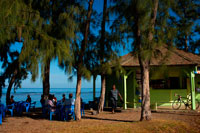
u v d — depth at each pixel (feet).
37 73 19.07
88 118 31.01
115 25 28.96
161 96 44.27
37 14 23.27
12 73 41.88
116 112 38.14
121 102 43.39
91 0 29.96
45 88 40.96
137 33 24.45
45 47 20.17
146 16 22.63
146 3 22.47
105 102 47.37
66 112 29.45
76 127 23.44
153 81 45.03
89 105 45.14
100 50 31.22
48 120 29.73
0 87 42.04
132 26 24.80
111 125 24.02
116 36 30.14
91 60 30.19
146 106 26.02
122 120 28.76
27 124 26.20
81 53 27.50
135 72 44.60
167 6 24.40
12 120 29.73
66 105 29.71
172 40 23.99
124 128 22.21
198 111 35.88
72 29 24.70
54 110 30.73
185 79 45.21
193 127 23.30
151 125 23.31
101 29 32.71
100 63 30.99
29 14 22.35
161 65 24.68
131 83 44.60
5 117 32.86
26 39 19.98
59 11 27.09
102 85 37.42
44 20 24.79
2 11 18.22
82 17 28.37
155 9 24.57
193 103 38.04
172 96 44.04
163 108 40.68
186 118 29.63
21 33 19.49
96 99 46.78
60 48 21.22
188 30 27.12
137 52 23.45
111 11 28.19
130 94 44.39
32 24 21.36
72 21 25.12
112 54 31.45
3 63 40.60
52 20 26.00
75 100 28.73
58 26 24.61
